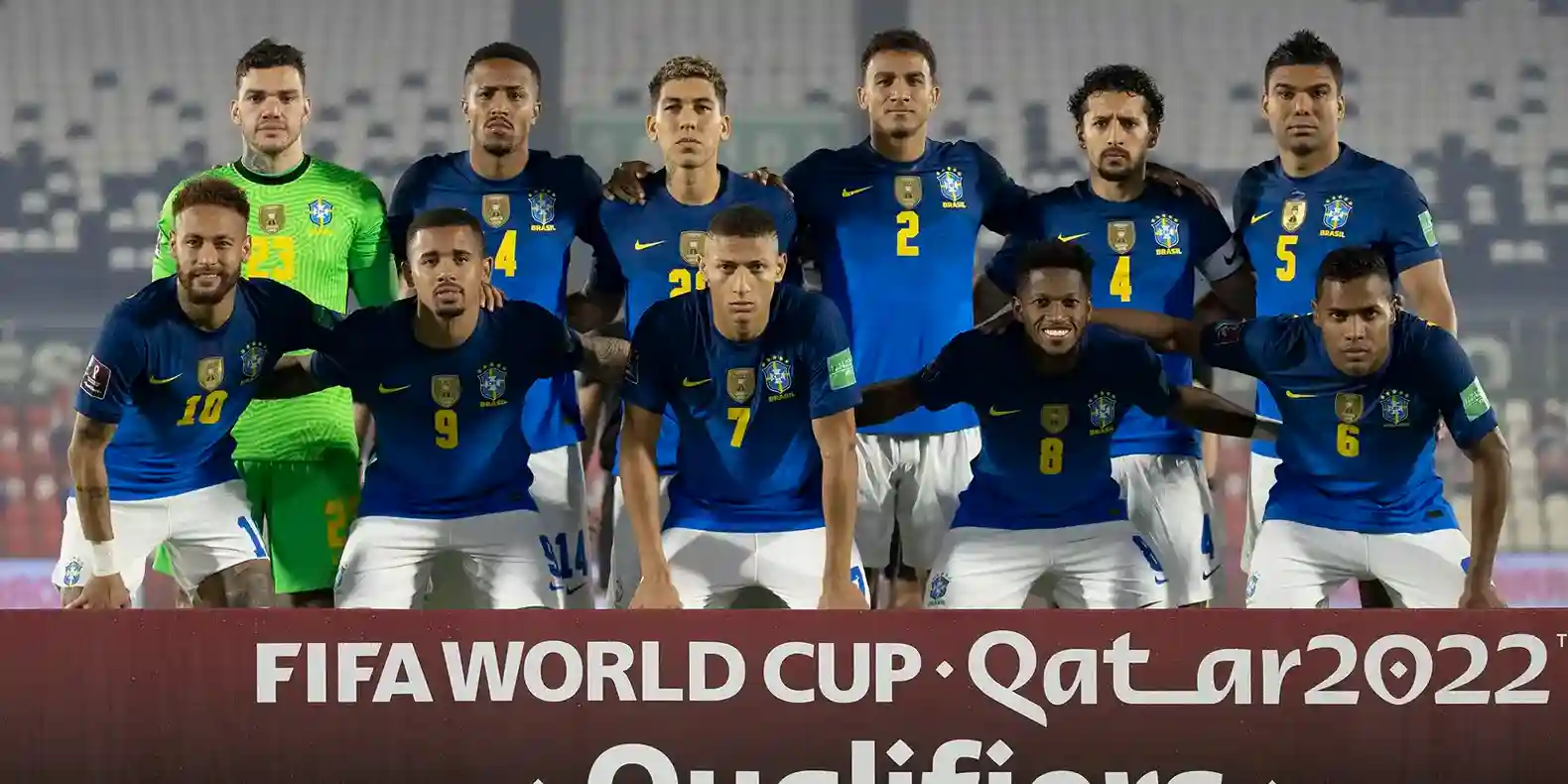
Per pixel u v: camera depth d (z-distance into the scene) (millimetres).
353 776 12914
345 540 17750
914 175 18078
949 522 18047
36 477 40875
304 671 12961
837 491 15500
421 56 48062
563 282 17875
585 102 47438
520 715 12945
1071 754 12914
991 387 16422
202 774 12922
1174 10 48125
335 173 18031
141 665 12984
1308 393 16328
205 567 16672
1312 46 17906
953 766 12906
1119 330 17047
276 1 48250
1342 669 12898
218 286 15234
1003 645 12945
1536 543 40156
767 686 12953
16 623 12992
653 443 15922
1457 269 45375
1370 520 16375
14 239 45812
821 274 18312
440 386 16047
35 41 47656
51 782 12922
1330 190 17828
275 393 16547
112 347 15453
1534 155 46625
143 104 47500
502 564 16375
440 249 15383
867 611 12969
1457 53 47312
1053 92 47688
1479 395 15812
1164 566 18109
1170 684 12922
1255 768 12867
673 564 16266
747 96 47469
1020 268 15922
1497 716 12852
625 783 12922
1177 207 18203
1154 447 18203
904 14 48219
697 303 16000
